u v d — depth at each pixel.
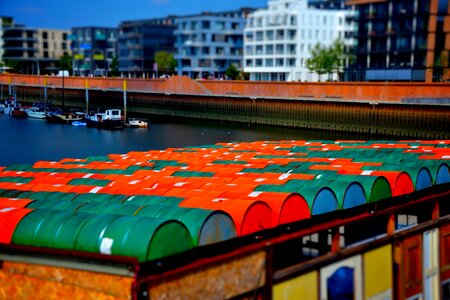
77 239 12.91
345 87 89.56
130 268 11.48
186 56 164.88
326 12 140.38
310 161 30.06
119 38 197.00
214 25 162.00
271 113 98.75
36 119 105.38
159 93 120.12
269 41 140.75
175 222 12.75
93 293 11.88
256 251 13.00
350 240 19.28
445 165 22.92
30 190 23.06
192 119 112.00
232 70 147.12
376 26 114.50
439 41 106.38
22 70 187.12
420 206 21.30
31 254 12.66
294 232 16.09
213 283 12.13
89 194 20.20
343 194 18.16
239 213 14.90
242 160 32.66
